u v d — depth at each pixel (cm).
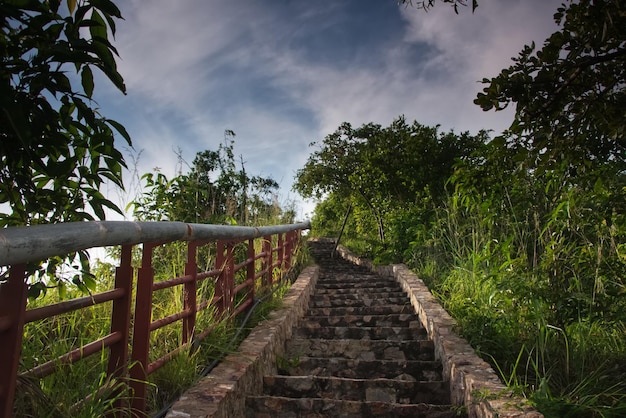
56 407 200
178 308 373
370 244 1267
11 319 168
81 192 221
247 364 355
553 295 368
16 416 191
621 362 339
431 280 759
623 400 291
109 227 212
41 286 231
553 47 245
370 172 1152
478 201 472
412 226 1016
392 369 451
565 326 377
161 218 558
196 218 579
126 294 238
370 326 635
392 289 847
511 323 412
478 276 565
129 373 253
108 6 180
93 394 214
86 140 208
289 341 520
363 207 1295
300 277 843
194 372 321
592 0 229
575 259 378
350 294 823
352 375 455
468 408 320
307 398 360
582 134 286
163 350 332
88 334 306
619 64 254
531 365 363
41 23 171
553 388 321
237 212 691
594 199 351
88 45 175
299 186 1395
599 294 367
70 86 183
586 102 264
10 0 168
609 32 231
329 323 643
